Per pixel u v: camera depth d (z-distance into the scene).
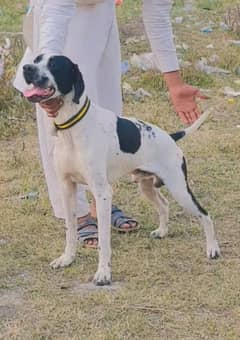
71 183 7.23
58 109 6.71
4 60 13.05
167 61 7.66
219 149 11.08
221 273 7.23
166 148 7.28
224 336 6.13
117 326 6.25
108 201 6.98
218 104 13.37
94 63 7.66
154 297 6.74
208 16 20.27
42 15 6.74
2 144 11.39
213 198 9.29
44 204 8.94
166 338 6.12
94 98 7.72
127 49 16.52
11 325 6.31
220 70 15.38
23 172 10.16
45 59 6.45
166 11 7.57
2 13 20.02
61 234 8.15
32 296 6.84
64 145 6.93
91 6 7.54
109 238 7.04
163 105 13.23
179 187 7.34
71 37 7.52
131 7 20.84
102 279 7.00
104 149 6.92
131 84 14.18
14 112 12.36
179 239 8.04
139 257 7.59
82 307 6.59
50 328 6.27
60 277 7.20
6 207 8.89
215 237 8.05
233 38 18.03
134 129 7.10
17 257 7.62
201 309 6.57
